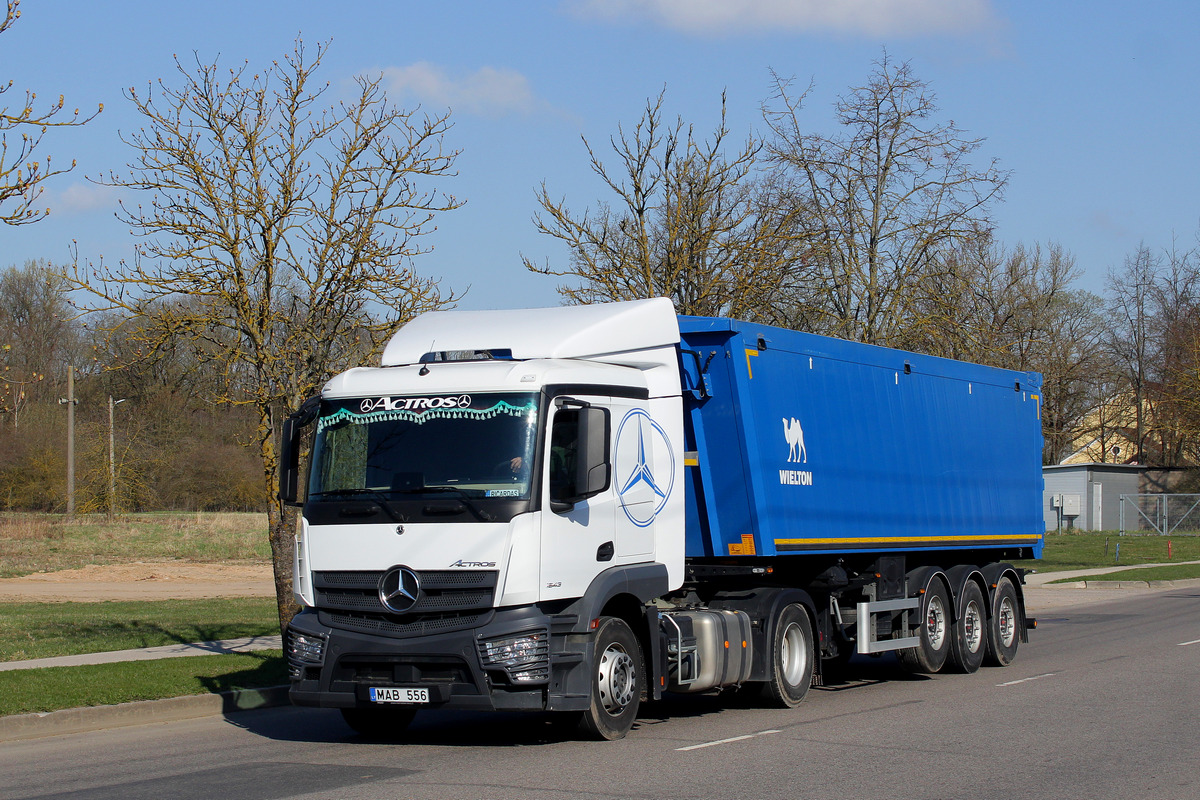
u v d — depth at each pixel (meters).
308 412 9.91
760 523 11.49
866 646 13.23
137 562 36.53
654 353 11.01
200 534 45.28
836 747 9.55
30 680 12.62
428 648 8.99
